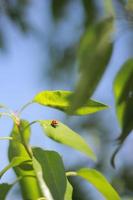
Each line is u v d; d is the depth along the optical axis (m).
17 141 0.90
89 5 1.13
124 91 0.75
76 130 1.68
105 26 0.69
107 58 0.68
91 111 0.89
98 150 1.65
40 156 0.84
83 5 1.14
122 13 0.72
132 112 0.75
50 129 0.87
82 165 1.57
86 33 0.69
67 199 0.86
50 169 0.84
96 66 0.68
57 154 0.84
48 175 0.83
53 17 1.29
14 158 0.86
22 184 0.92
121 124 0.76
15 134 0.90
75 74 0.68
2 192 0.88
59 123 0.88
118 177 1.56
